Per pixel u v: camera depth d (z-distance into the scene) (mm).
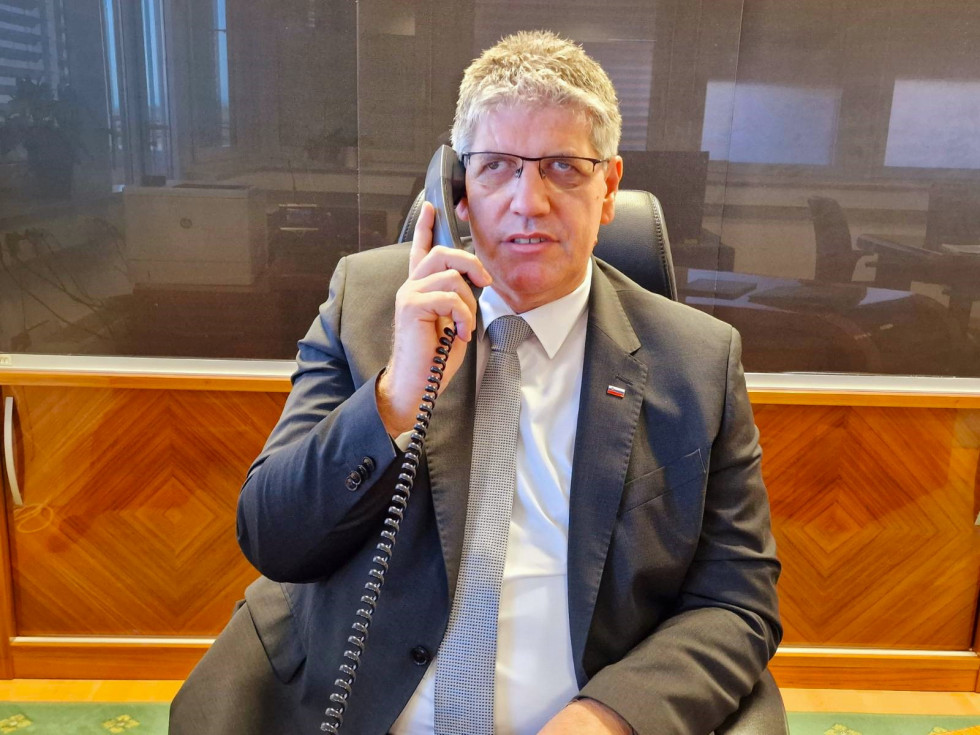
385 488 1095
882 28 2098
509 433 1181
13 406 2164
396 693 1115
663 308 1286
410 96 2143
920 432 2256
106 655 2312
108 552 2266
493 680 1107
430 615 1116
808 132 2160
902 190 2186
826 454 2268
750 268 2238
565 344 1231
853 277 2236
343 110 2143
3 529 2221
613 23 2111
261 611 1258
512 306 1229
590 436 1164
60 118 2088
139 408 2189
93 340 2207
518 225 1121
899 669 2385
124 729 2152
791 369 2283
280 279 2219
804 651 2373
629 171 2191
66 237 2150
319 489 1084
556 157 1105
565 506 1169
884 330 2260
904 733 2236
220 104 2117
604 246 1463
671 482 1166
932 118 2143
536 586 1140
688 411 1183
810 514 2305
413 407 1078
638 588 1154
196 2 2062
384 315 1255
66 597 2285
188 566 2291
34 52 2051
